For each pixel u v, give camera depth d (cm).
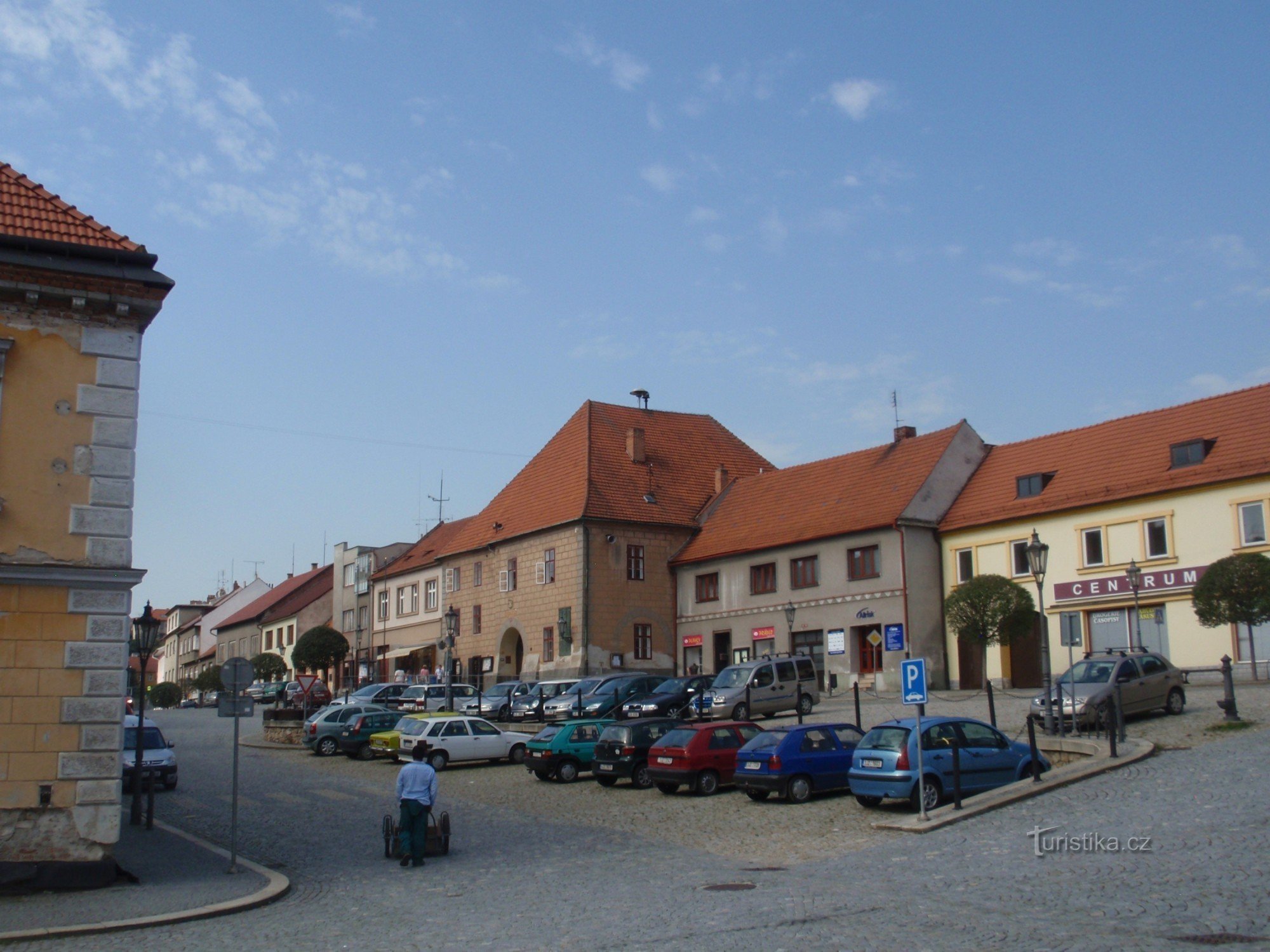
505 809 2530
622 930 1250
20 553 1642
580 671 5119
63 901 1522
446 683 4266
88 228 1769
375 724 3809
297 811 2523
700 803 2433
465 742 3403
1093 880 1344
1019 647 4122
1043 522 4072
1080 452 4247
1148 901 1216
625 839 2053
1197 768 2025
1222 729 2400
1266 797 1723
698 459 5981
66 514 1677
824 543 4638
